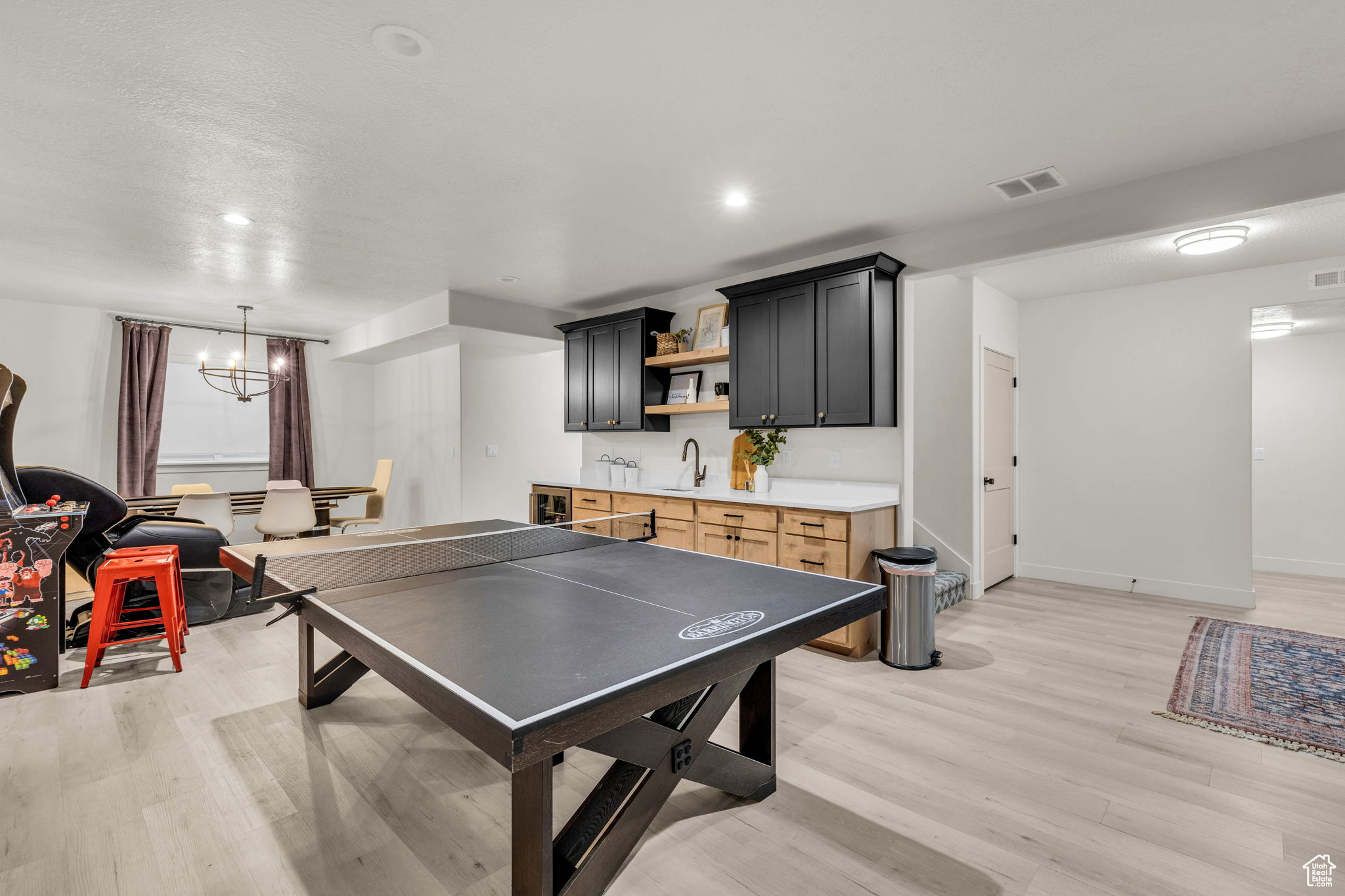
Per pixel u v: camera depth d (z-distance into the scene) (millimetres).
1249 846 1733
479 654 1340
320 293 4926
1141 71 1951
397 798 1961
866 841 1764
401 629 1520
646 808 1570
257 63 1906
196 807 1899
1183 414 4527
